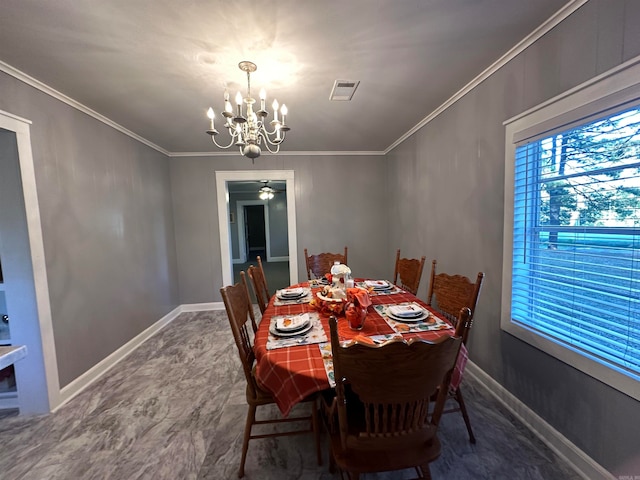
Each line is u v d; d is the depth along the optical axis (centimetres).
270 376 117
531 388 162
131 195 294
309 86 206
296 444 158
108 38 147
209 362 253
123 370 241
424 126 285
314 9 131
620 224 118
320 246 416
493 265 191
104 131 254
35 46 152
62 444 160
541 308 156
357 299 143
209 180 392
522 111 161
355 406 123
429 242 285
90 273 230
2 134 172
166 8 128
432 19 139
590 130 128
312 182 409
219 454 151
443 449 149
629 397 113
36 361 183
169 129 288
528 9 133
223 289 136
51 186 196
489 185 192
